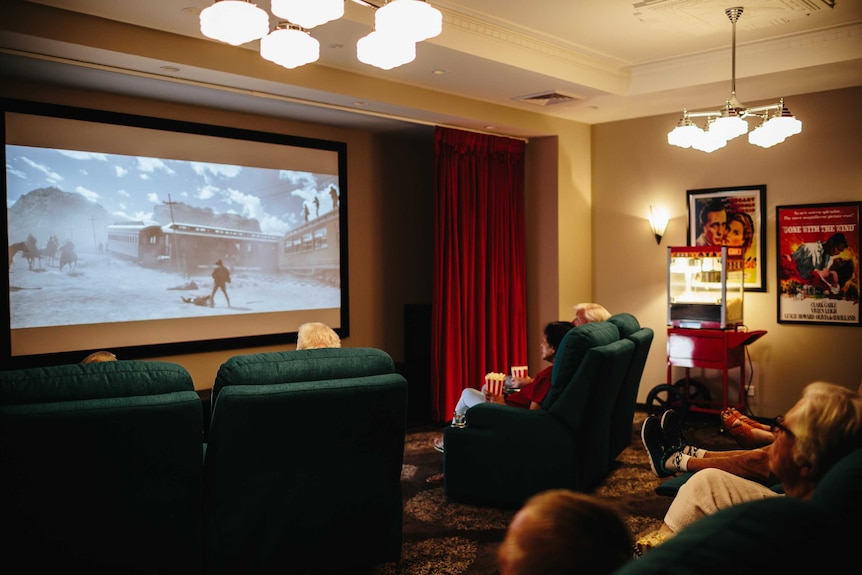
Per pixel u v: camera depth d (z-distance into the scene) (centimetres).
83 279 464
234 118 542
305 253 588
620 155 687
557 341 420
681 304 595
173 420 239
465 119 587
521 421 385
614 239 693
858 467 114
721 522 90
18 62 398
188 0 350
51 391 228
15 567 229
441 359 624
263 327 562
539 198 684
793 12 448
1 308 429
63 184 454
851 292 563
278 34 267
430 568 318
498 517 383
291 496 271
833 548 93
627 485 434
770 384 605
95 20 374
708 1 426
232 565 262
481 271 644
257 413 253
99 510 237
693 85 552
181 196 511
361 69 490
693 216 641
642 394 680
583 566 87
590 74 550
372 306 652
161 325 502
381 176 656
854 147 560
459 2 427
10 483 221
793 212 588
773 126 420
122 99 481
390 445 289
